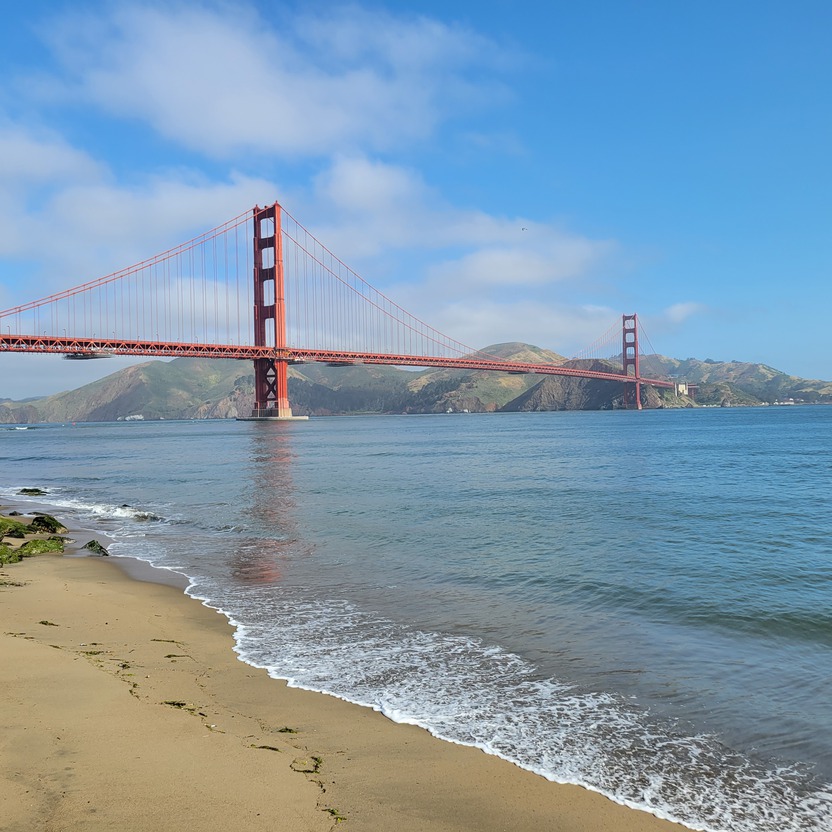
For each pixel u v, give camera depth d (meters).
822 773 5.52
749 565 13.63
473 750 5.87
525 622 9.90
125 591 12.22
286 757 5.54
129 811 4.50
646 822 4.84
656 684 7.44
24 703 6.38
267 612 10.61
